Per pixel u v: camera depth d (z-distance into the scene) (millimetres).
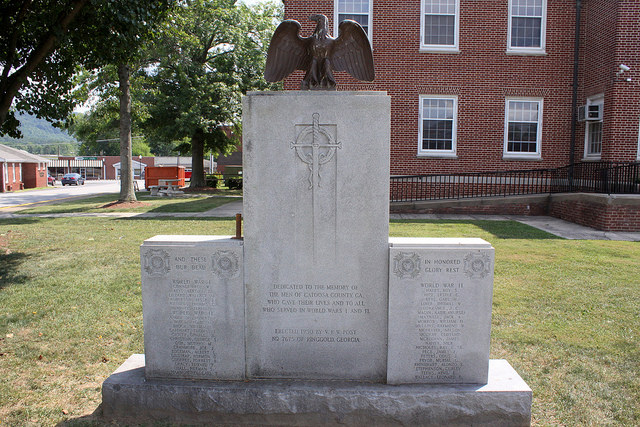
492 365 4109
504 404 3604
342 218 3812
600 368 4543
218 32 28750
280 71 4109
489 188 18000
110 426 3643
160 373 3908
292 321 3887
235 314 3854
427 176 17875
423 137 18109
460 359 3781
